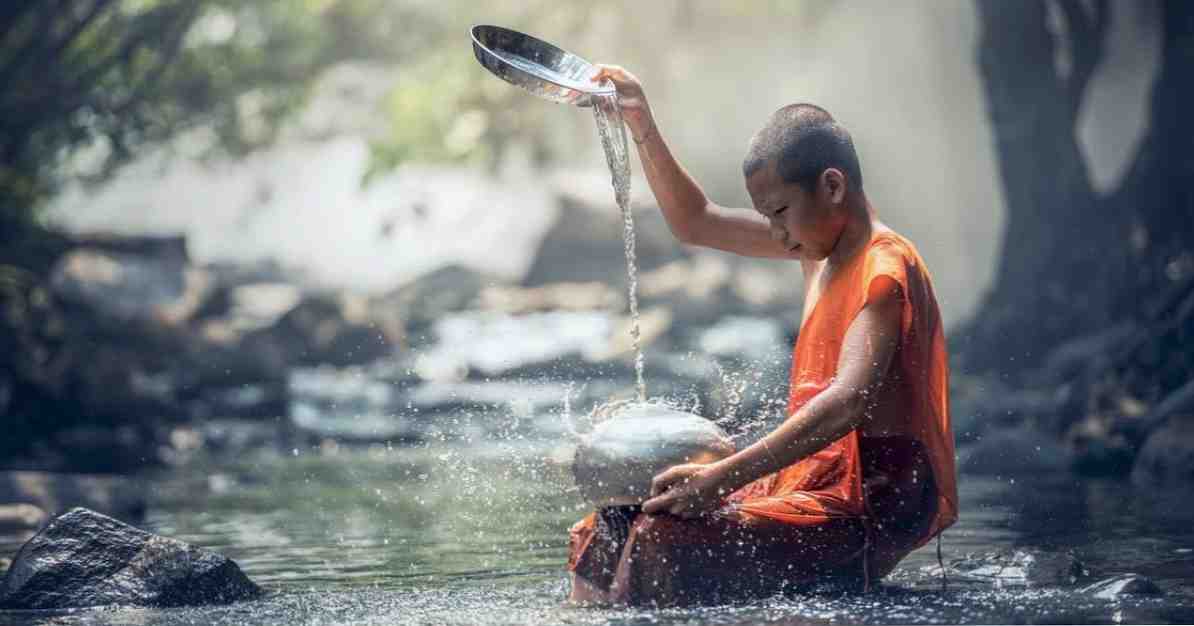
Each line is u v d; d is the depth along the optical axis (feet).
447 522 55.57
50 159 152.35
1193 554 40.34
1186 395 76.79
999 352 121.60
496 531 51.55
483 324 194.70
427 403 144.15
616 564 32.60
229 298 179.63
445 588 36.60
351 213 246.88
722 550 31.50
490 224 237.45
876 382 31.50
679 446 31.63
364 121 263.90
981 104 204.54
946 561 39.29
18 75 129.80
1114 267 119.55
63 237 159.53
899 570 37.63
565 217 231.09
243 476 87.45
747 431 36.24
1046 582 34.68
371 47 199.72
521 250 230.68
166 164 184.96
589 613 30.53
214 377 145.18
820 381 33.35
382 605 33.32
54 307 137.18
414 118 201.16
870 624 28.45
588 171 258.57
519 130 209.26
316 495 72.13
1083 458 74.23
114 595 34.58
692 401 36.35
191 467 96.73
